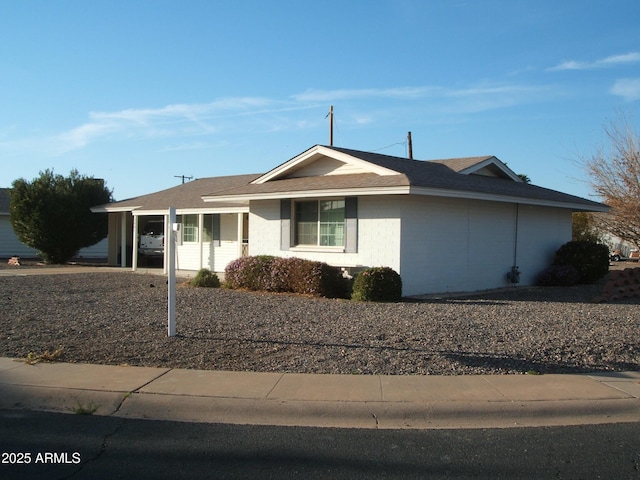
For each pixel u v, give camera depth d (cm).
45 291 1714
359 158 1759
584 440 586
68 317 1208
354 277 1560
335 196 1756
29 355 853
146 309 1327
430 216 1681
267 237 1947
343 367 808
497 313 1270
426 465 520
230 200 2003
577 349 917
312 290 1584
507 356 872
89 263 3206
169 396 682
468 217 1802
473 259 1820
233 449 556
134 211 2594
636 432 611
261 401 666
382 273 1495
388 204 1623
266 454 544
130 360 847
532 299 1616
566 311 1318
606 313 1290
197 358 857
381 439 586
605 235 3612
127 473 500
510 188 1961
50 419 641
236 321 1154
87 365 819
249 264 1736
